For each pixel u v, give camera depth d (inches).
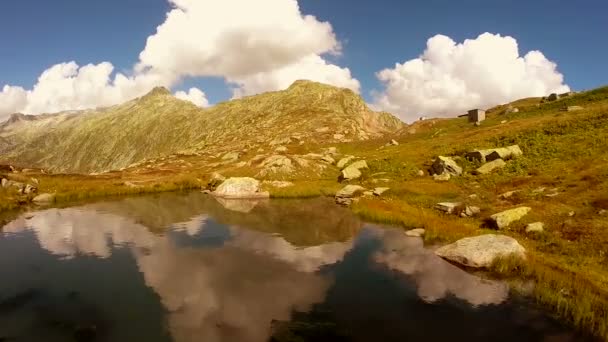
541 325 865.5
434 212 1931.6
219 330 857.5
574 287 994.7
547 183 1867.6
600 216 1360.7
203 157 6003.9
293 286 1119.0
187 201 2773.1
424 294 1047.0
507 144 2851.9
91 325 887.1
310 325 878.4
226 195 2970.0
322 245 1555.1
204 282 1154.7
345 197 2672.2
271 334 839.7
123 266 1302.9
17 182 2871.6
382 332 844.6
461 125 5078.7
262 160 4306.1
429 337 819.4
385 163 3275.1
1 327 879.7
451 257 1322.6
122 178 3848.4
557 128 2770.7
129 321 905.5
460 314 926.4
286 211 2341.3
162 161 6230.3
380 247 1507.1
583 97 4291.3
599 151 2074.3
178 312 952.9
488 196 1964.8
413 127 5876.0
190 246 1556.3
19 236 1710.1
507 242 1267.2
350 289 1090.1
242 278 1186.6
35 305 996.6
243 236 1712.6
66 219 2087.8
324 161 4020.7
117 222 2018.9
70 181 3307.1
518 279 1136.2
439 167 2694.4
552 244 1282.0
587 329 841.5
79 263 1336.1
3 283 1148.5
